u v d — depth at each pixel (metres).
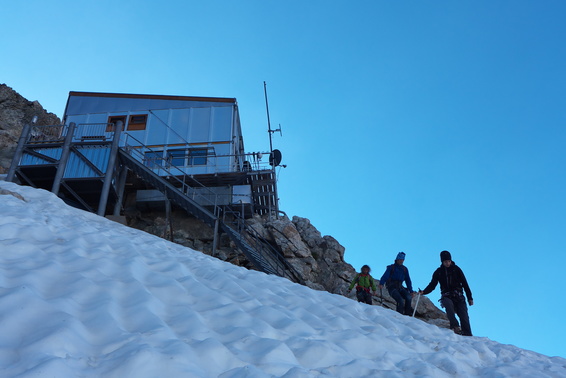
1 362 2.43
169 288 4.77
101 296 3.86
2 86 28.11
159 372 2.63
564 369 5.05
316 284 18.45
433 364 4.29
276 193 22.77
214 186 22.11
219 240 19.02
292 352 3.61
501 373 4.24
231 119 22.97
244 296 5.25
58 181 17.45
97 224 9.26
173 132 22.80
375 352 4.26
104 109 23.58
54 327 2.93
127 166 18.73
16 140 23.97
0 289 3.36
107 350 2.90
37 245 5.41
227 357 3.12
